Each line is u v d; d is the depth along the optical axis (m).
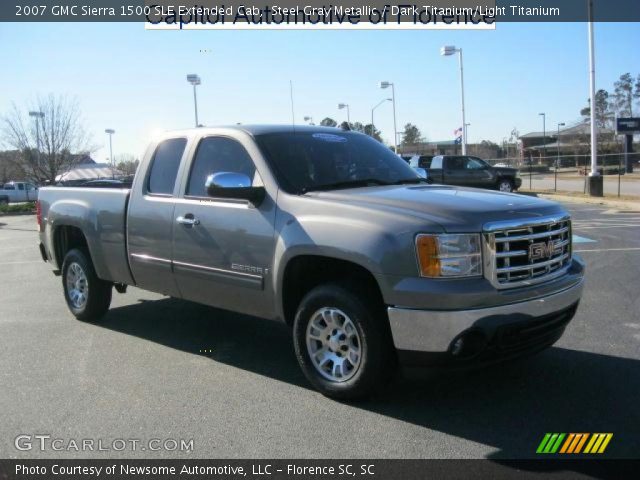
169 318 6.91
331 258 4.21
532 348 4.22
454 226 3.82
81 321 6.85
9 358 5.52
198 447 3.71
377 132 43.06
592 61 23.25
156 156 5.79
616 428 3.85
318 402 4.36
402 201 4.17
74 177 46.53
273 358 5.42
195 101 24.02
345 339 4.26
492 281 3.86
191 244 5.19
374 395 4.40
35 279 10.09
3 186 47.88
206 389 4.66
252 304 4.82
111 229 6.05
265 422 4.04
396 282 3.84
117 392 4.63
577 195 24.47
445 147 70.88
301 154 5.02
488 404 4.25
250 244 4.70
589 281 8.25
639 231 13.44
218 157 5.23
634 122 34.41
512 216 4.04
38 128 34.25
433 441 3.72
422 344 3.82
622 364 4.98
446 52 30.56
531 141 92.19
